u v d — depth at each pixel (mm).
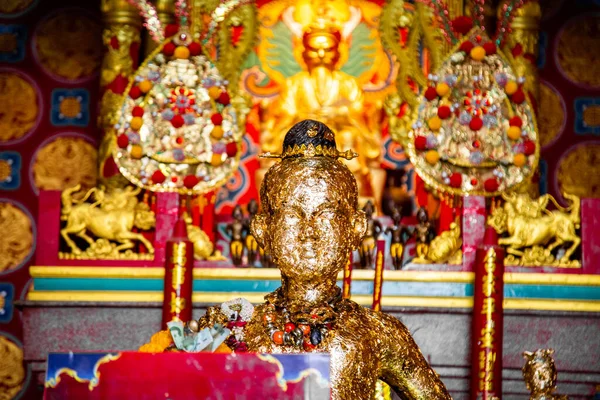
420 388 5254
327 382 4133
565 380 8203
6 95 10375
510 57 8984
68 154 10312
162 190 8633
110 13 9508
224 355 4141
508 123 8695
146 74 8789
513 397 8203
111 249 8492
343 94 9688
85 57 10445
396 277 8359
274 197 5117
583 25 10555
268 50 9797
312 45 9695
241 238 8758
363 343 5016
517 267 8398
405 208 9477
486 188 8547
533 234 8453
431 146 8602
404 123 9375
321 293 5105
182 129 8773
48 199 8531
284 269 5062
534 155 8688
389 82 9766
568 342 8234
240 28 9586
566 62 10531
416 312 8242
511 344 8227
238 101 9117
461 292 8367
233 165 8836
